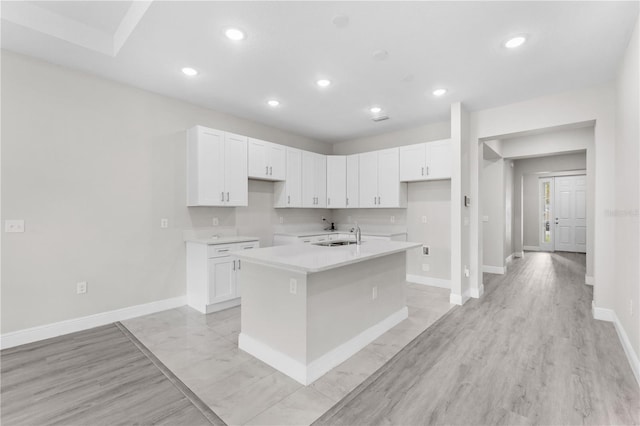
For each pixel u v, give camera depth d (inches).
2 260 103.5
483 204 233.9
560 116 137.6
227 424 67.8
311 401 76.0
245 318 103.5
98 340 110.6
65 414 71.2
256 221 186.7
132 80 127.7
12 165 105.3
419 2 79.0
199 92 140.0
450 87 132.7
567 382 83.7
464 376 87.2
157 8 81.7
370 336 109.8
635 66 89.4
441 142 171.2
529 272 231.3
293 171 193.9
